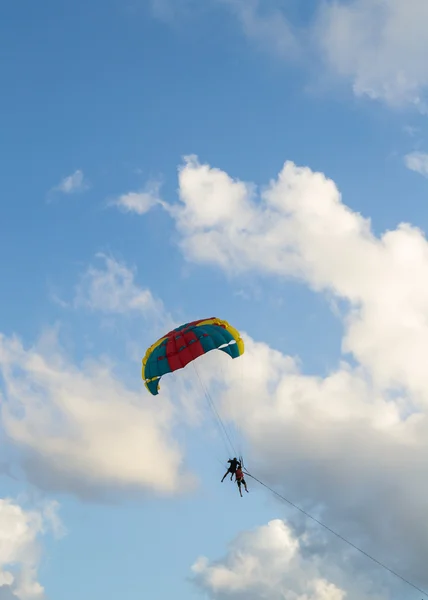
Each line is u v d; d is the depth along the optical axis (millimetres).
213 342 41656
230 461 36906
